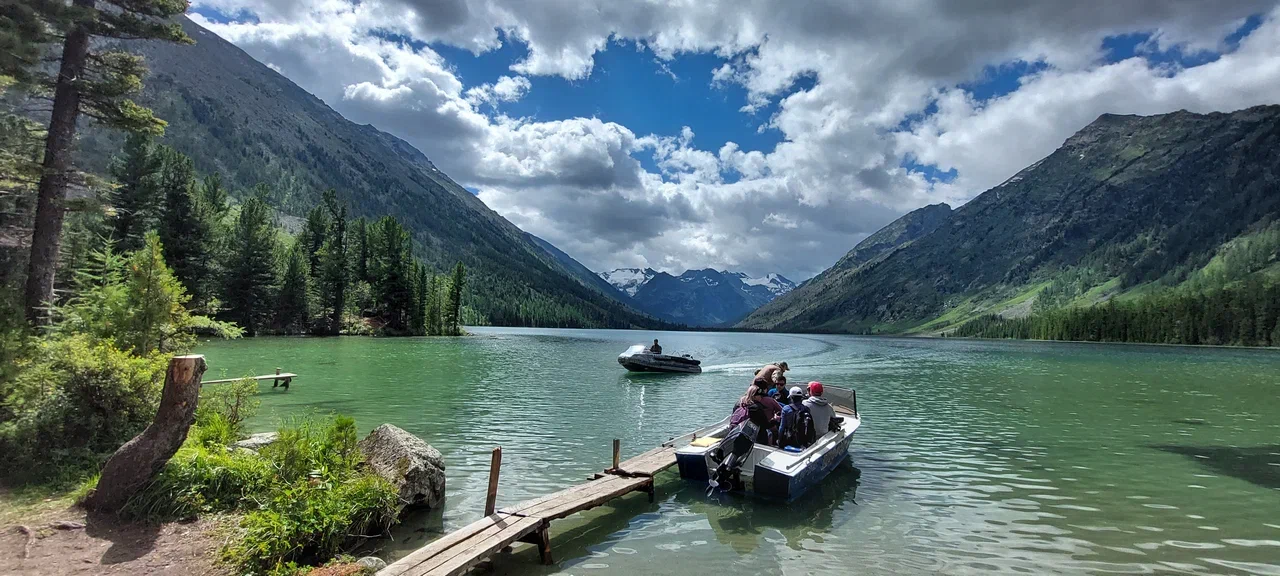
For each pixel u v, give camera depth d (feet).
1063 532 36.83
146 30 63.77
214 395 48.55
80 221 177.78
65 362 39.06
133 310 49.96
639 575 30.25
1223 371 171.12
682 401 93.61
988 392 114.01
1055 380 140.36
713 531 36.83
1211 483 48.24
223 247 264.11
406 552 31.60
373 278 356.18
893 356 244.01
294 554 28.55
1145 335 491.72
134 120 65.26
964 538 35.68
